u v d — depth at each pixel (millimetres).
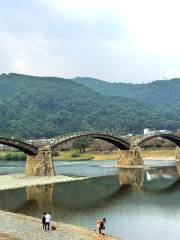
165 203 84375
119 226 64125
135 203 84938
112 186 111375
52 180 123250
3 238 51094
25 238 52031
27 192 100375
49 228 58688
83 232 57312
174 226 64125
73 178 129125
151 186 111250
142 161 174250
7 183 116312
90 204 84062
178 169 158875
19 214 71312
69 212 75750
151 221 67562
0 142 125000
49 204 84375
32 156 135250
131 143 173875
